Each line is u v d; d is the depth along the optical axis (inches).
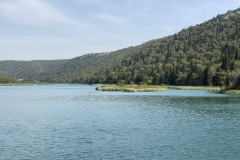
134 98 3846.0
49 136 1398.9
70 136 1392.7
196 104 2891.2
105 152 1107.9
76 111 2422.5
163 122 1779.0
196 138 1333.7
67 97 4313.5
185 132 1465.3
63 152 1111.6
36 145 1223.5
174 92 5290.4
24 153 1102.4
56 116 2114.9
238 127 1595.7
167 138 1334.9
